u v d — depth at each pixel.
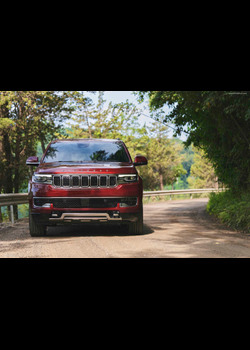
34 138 24.98
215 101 10.05
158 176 65.94
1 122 21.50
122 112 42.81
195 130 14.52
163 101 13.99
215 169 13.76
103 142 9.12
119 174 7.54
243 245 6.89
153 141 63.91
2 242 7.36
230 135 11.80
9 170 24.86
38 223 7.57
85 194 7.36
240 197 11.94
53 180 7.47
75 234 8.30
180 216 13.28
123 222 7.65
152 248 6.50
